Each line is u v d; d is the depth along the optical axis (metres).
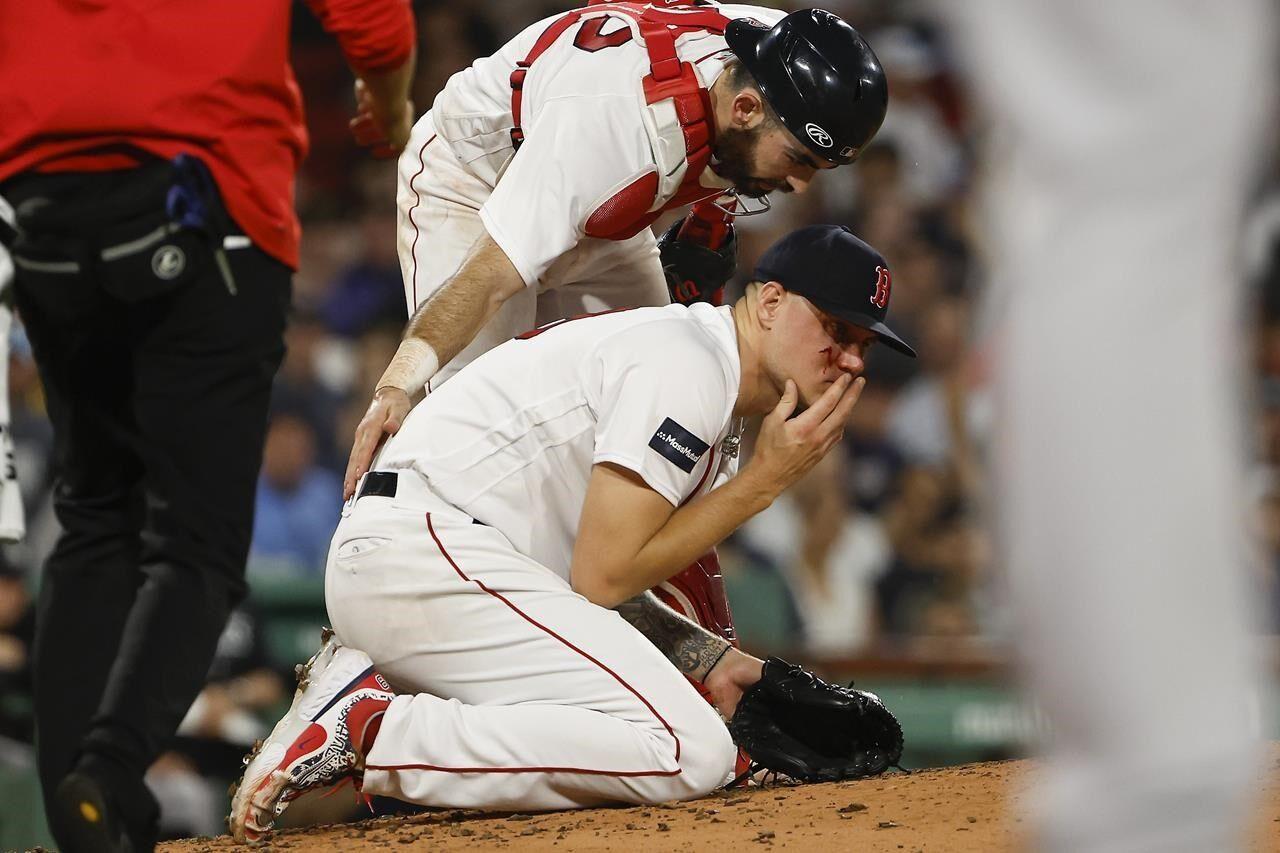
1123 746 4.98
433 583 11.72
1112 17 4.84
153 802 8.95
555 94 12.85
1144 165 4.89
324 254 36.44
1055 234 5.02
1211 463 4.91
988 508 5.31
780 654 22.20
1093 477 4.91
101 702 9.12
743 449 30.70
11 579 21.73
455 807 11.44
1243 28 4.88
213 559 9.70
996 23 5.02
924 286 37.44
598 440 11.59
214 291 9.62
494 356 12.39
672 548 11.59
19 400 25.34
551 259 12.66
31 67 9.47
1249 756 5.02
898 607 32.06
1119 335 4.89
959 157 40.09
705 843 9.99
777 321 11.76
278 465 29.38
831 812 10.84
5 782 19.97
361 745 11.39
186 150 9.44
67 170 9.40
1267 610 28.70
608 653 11.62
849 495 33.19
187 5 9.62
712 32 12.85
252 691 22.16
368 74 12.07
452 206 14.33
